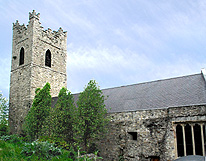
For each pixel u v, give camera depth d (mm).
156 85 24484
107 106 23734
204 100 17719
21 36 33219
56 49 34406
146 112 19609
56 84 33250
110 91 27922
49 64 32875
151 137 18812
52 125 21984
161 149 18078
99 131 20297
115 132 21094
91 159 18094
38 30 31859
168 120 18312
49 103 26141
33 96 29531
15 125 30344
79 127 19797
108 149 21031
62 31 36094
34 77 30078
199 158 9992
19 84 31438
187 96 19422
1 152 13820
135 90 25250
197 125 17234
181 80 23266
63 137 20969
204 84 20312
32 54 30375
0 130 29859
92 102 20422
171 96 20547
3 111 32625
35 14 31734
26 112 29141
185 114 17625
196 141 17062
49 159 14930
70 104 22719
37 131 24672
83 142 20812
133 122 20156
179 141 17797
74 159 17203
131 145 19797
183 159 10297
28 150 14914
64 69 35312
